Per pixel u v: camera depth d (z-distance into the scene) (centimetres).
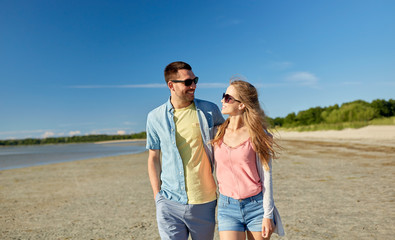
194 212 255
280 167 1078
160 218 260
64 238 451
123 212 591
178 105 269
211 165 267
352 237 385
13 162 2138
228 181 245
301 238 390
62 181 1075
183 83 257
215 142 254
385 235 386
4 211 650
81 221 542
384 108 4050
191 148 259
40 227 518
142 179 1021
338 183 741
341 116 3953
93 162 1791
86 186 945
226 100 250
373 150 1463
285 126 5616
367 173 858
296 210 523
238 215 241
